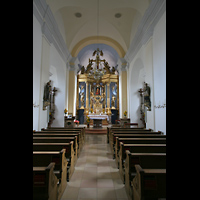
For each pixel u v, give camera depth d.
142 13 7.69
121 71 12.85
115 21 10.54
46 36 6.54
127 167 3.03
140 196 2.06
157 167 2.79
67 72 12.30
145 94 6.96
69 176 3.71
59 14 9.28
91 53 17.61
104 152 6.30
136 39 8.70
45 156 2.89
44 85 6.38
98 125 12.58
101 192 3.19
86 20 10.44
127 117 12.45
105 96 17.22
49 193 2.21
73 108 12.83
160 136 4.59
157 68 6.00
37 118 5.79
